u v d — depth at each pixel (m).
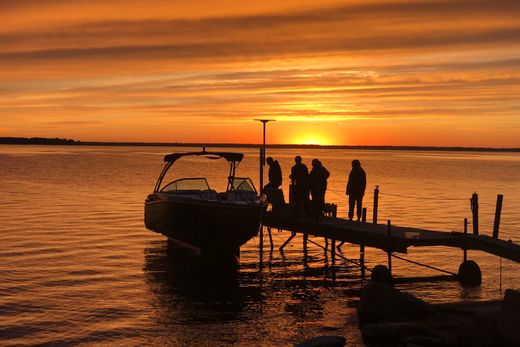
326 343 11.90
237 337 13.68
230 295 17.55
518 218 36.69
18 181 67.69
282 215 24.30
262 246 24.95
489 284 19.09
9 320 14.81
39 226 30.81
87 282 18.83
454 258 23.48
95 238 27.25
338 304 16.55
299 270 21.45
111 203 43.25
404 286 18.91
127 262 22.09
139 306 16.20
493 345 11.37
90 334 13.86
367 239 19.36
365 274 20.75
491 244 17.53
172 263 22.09
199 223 21.28
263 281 19.52
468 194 55.75
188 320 14.97
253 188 23.61
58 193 52.12
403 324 12.96
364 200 49.12
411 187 64.81
